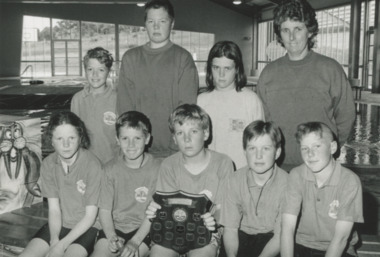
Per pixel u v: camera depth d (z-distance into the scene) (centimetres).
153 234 208
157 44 256
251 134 197
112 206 227
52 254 211
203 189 216
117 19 1923
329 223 193
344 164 395
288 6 226
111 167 227
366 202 333
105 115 275
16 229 258
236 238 208
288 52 242
